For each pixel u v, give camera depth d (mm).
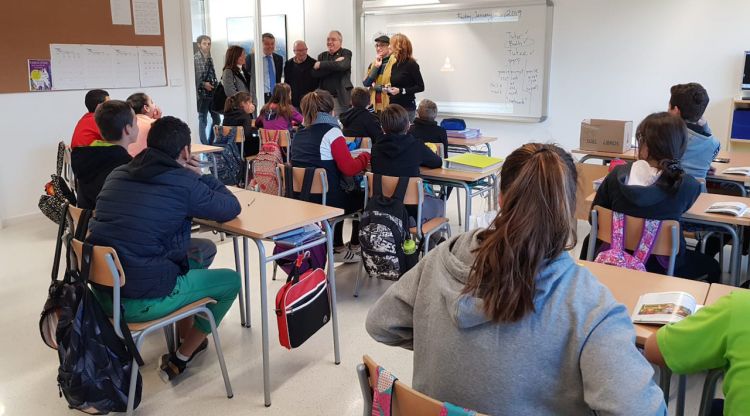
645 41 6012
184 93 6391
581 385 1026
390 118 3465
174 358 2637
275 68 7430
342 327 3160
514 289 1035
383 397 1173
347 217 3775
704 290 1879
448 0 7086
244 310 3160
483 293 1069
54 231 4934
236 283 2541
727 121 5750
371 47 7688
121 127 2902
